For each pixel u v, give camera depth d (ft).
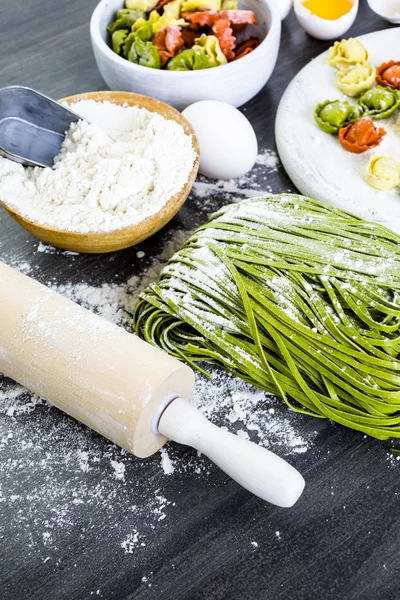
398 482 2.18
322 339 2.24
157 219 2.56
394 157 3.03
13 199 2.62
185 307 2.40
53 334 2.19
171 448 2.29
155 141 2.73
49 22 4.03
